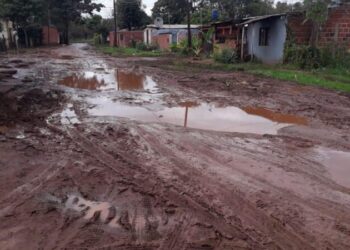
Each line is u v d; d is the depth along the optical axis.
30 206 5.19
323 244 4.35
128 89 15.02
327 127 9.34
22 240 4.40
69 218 4.88
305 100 12.60
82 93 14.02
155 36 50.25
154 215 4.97
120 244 4.31
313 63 20.34
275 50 23.80
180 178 6.12
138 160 6.92
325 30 22.03
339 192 5.68
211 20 43.28
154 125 9.29
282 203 5.30
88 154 7.25
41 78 18.14
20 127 9.12
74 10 69.62
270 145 7.85
